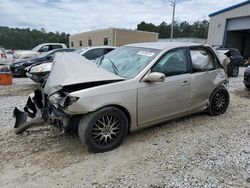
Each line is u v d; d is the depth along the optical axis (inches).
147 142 154.5
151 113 156.3
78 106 126.6
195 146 151.0
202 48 191.3
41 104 158.9
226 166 129.1
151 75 146.3
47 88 142.3
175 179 116.8
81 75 136.4
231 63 490.0
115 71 160.1
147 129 175.0
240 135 170.6
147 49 171.0
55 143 150.2
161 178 117.3
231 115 214.8
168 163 130.6
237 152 144.7
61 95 133.1
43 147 145.0
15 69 437.7
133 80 145.6
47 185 110.7
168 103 163.8
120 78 144.3
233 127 185.5
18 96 280.7
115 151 141.9
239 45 1076.5
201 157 137.8
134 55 169.6
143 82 148.7
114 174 119.7
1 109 221.6
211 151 145.2
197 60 184.7
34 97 162.7
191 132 172.7
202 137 164.7
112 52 191.8
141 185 111.8
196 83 180.1
